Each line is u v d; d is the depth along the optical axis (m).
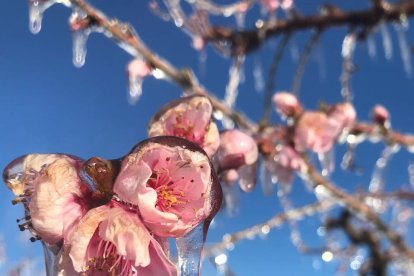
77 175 0.14
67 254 0.13
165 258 0.13
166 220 0.13
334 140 0.32
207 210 0.14
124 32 0.27
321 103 0.31
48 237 0.13
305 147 0.30
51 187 0.14
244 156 0.20
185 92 0.28
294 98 0.31
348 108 0.31
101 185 0.14
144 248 0.13
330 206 0.37
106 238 0.13
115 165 0.14
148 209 0.13
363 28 0.36
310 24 0.35
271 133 0.29
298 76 0.33
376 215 0.36
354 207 0.35
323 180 0.32
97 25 0.27
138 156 0.14
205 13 0.37
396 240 0.37
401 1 0.35
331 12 0.35
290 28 0.35
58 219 0.13
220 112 0.28
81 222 0.13
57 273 0.13
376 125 0.34
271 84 0.30
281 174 0.29
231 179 0.21
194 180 0.14
